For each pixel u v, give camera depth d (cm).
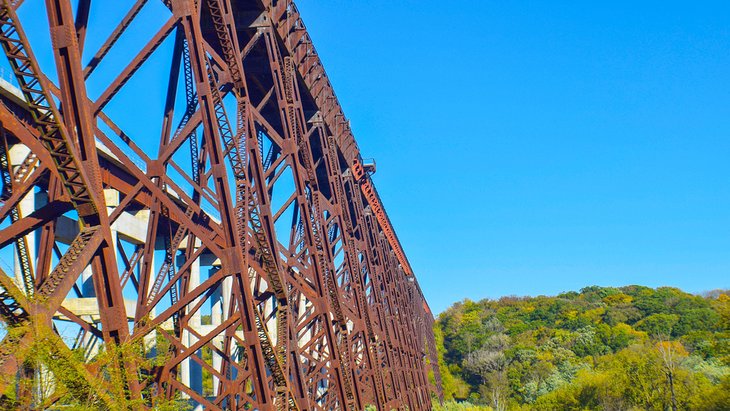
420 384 6950
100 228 1212
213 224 2195
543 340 14388
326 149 3088
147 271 1772
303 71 2814
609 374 8444
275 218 2372
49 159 1148
